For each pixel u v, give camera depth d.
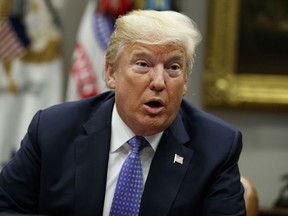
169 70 2.25
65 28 5.23
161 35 2.19
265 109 5.29
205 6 5.25
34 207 2.53
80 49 4.95
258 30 5.26
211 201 2.38
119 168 2.44
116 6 4.89
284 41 5.27
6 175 2.51
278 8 5.27
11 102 4.98
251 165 5.32
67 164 2.45
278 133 5.30
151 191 2.36
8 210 2.44
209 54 5.21
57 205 2.40
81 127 2.53
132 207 2.34
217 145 2.47
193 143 2.49
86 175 2.41
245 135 5.30
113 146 2.46
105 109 2.54
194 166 2.43
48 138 2.49
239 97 5.21
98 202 2.37
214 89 5.22
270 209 4.93
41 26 5.01
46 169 2.46
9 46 4.97
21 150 2.56
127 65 2.26
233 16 5.22
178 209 2.35
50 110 2.61
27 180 2.50
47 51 5.01
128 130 2.44
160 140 2.45
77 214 2.37
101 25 4.91
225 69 5.23
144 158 2.44
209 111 5.31
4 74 4.98
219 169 2.43
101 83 4.90
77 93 4.91
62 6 5.21
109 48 2.34
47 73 5.01
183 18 2.25
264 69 5.27
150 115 2.27
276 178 5.32
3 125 4.96
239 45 5.25
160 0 4.89
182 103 2.69
